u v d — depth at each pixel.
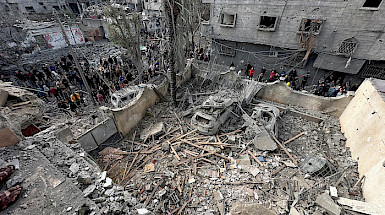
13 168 4.64
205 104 11.67
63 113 13.42
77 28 29.83
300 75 18.09
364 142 8.93
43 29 25.86
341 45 14.82
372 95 9.34
